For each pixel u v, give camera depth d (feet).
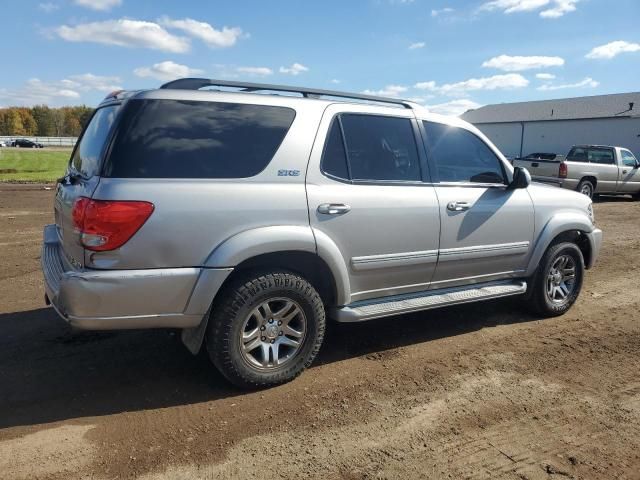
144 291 10.42
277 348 12.22
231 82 12.08
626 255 28.63
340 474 9.18
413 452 9.87
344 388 12.37
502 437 10.46
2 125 369.50
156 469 9.19
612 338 16.06
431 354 14.51
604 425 11.02
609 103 137.28
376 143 13.65
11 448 9.69
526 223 16.46
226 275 11.07
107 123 11.55
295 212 11.89
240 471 9.20
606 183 56.90
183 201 10.65
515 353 14.73
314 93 13.24
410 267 14.12
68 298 10.18
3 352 13.93
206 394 11.93
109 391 11.97
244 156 11.54
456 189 14.93
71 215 10.92
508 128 151.84
